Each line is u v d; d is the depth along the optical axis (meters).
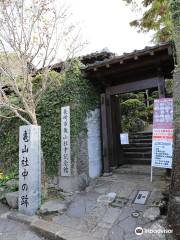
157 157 6.02
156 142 6.07
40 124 7.66
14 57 6.51
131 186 6.18
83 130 7.07
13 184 7.01
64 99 7.13
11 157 8.45
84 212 5.40
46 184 6.73
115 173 7.52
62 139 6.86
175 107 4.40
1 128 8.97
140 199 5.43
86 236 4.44
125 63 6.54
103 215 5.13
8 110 8.65
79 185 6.62
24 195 5.73
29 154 5.80
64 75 7.16
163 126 6.01
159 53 6.02
